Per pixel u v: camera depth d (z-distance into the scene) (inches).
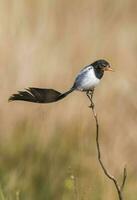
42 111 511.8
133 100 552.4
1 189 431.8
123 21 676.1
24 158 502.0
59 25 624.1
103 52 617.6
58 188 481.7
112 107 550.9
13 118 530.3
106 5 676.1
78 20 640.4
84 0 662.5
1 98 538.9
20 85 555.5
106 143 520.4
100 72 308.7
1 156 500.4
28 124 525.7
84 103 550.0
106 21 658.2
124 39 645.9
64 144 516.1
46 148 511.2
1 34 578.6
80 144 511.8
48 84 566.9
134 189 487.8
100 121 535.5
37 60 575.2
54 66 579.5
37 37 595.5
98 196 463.8
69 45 605.6
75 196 381.4
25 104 534.0
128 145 515.2
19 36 585.3
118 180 489.1
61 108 538.9
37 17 618.5
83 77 306.2
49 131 522.6
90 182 473.4
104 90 563.2
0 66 558.3
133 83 575.2
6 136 517.0
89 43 616.4
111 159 502.6
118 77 581.9
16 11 606.5
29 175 486.0
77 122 533.0
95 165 496.4
